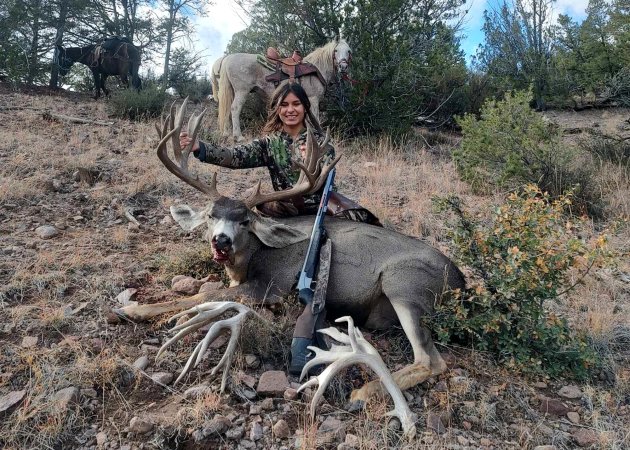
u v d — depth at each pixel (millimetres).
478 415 1713
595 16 8594
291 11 6223
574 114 8477
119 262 2568
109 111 6438
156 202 3482
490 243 2121
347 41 6070
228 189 3789
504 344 2002
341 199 2453
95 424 1588
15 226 2885
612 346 2223
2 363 1787
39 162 3857
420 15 6352
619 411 1827
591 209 3842
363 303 2162
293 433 1582
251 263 2271
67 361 1822
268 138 2516
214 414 1612
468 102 7777
